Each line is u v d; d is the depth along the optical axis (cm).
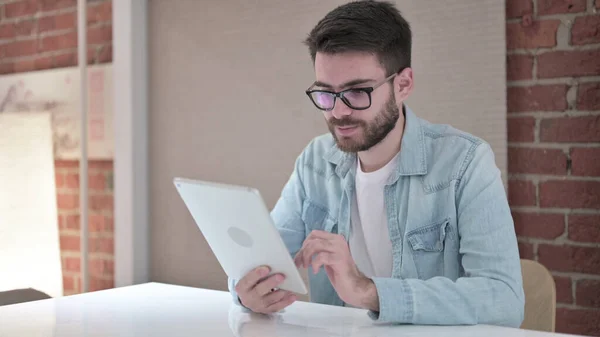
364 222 168
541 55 226
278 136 290
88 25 338
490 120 233
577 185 221
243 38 299
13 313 130
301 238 181
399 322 122
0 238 319
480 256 138
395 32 148
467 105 238
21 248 325
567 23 221
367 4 149
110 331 115
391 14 149
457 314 122
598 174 217
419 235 157
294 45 283
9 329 116
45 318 125
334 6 271
